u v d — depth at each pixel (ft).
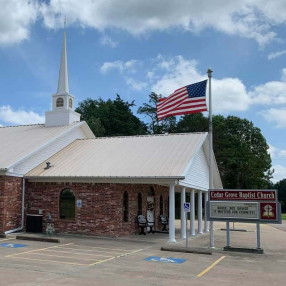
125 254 46.52
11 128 89.20
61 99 86.17
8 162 65.26
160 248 52.13
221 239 70.33
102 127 173.17
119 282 31.12
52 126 85.25
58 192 67.21
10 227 64.64
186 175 61.41
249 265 41.96
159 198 83.51
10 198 64.80
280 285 32.14
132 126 184.85
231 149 183.73
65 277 32.32
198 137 73.61
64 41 88.94
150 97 193.57
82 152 75.61
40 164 71.61
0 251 46.21
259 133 198.39
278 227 116.16
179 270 37.32
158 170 61.36
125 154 70.85
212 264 41.65
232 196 53.52
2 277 31.73
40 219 66.69
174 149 69.46
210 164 55.98
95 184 65.05
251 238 75.20
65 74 87.71
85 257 43.39
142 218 70.95
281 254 52.24
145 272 35.73
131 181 61.52
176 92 58.90
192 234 73.87
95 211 64.64
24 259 40.81
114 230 63.36
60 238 60.18
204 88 57.00
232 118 197.98
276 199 51.29
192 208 73.67
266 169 197.77
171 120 191.01
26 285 29.01
